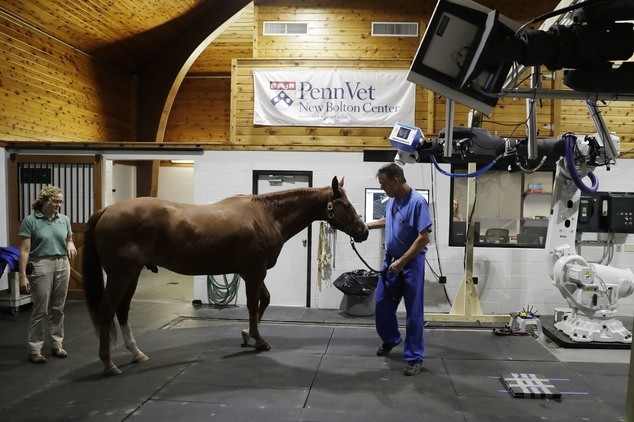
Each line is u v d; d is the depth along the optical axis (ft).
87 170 20.45
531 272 18.49
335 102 19.48
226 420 9.16
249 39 28.91
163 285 24.54
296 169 19.29
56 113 22.59
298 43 22.89
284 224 13.20
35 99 21.26
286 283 19.53
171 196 33.09
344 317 17.62
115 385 10.90
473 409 9.80
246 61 19.72
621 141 19.76
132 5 22.49
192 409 9.64
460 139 13.85
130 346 12.39
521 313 15.66
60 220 12.83
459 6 8.21
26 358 12.89
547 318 17.62
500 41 8.31
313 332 15.48
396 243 12.24
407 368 11.71
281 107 19.62
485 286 18.62
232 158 19.57
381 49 22.74
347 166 19.08
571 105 19.94
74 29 22.38
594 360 12.94
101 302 11.62
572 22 9.37
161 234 11.75
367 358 12.87
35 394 10.44
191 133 33.60
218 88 33.55
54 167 20.57
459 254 18.62
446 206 18.66
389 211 12.66
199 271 12.52
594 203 14.89
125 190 30.81
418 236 11.70
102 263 11.51
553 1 22.30
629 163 18.28
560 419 9.41
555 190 14.65
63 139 23.18
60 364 12.42
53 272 12.68
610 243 15.33
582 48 8.32
